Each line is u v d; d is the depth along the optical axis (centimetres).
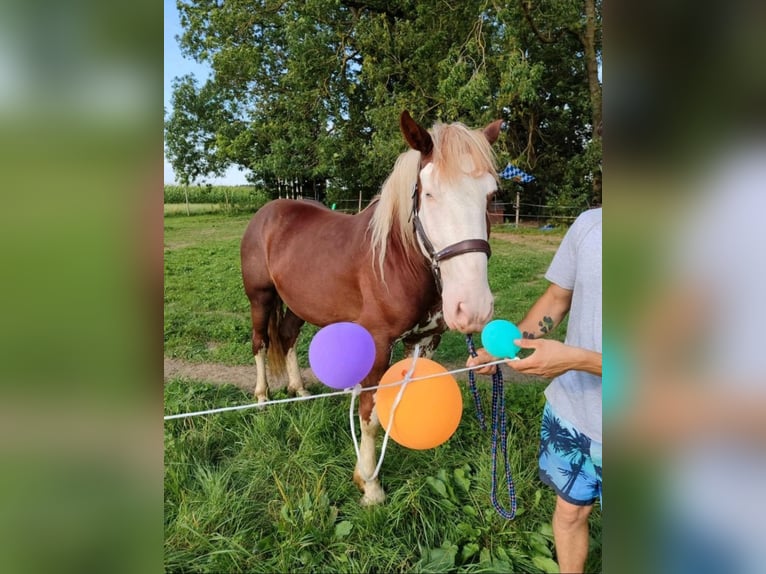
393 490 207
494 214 180
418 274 190
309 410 262
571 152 1131
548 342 125
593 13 805
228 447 240
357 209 1047
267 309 290
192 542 183
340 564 174
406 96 875
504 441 143
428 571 169
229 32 1010
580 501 147
